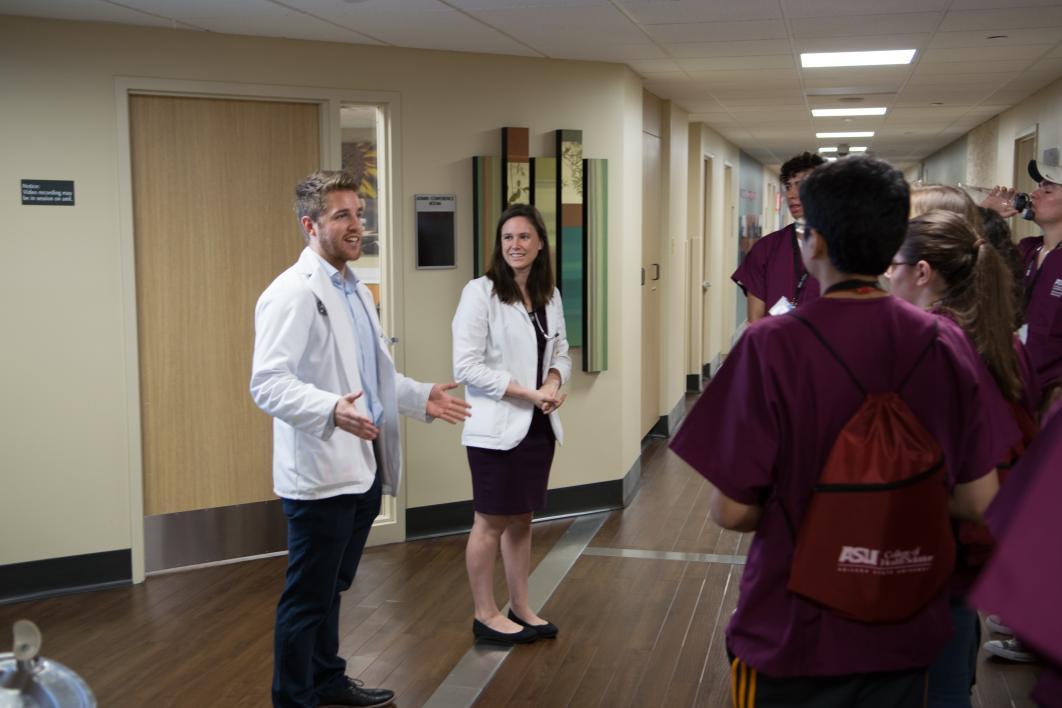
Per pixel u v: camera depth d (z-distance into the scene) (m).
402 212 4.98
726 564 4.70
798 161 3.78
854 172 1.60
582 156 5.42
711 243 10.19
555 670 3.49
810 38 5.05
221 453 4.69
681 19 4.50
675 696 3.28
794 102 7.74
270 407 2.65
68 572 4.35
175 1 3.87
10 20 4.07
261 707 3.22
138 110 4.38
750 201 13.61
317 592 2.84
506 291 3.55
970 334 2.06
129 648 3.72
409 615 4.05
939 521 1.60
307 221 2.88
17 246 4.16
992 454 1.68
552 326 3.66
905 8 4.37
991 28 4.85
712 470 1.65
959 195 2.35
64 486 4.32
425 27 4.47
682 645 3.71
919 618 1.61
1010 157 8.37
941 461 1.59
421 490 5.14
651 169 7.16
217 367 4.64
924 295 2.13
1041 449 0.93
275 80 4.63
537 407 3.55
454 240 5.12
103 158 4.29
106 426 4.38
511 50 5.09
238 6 3.96
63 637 3.84
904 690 1.64
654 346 7.52
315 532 2.79
